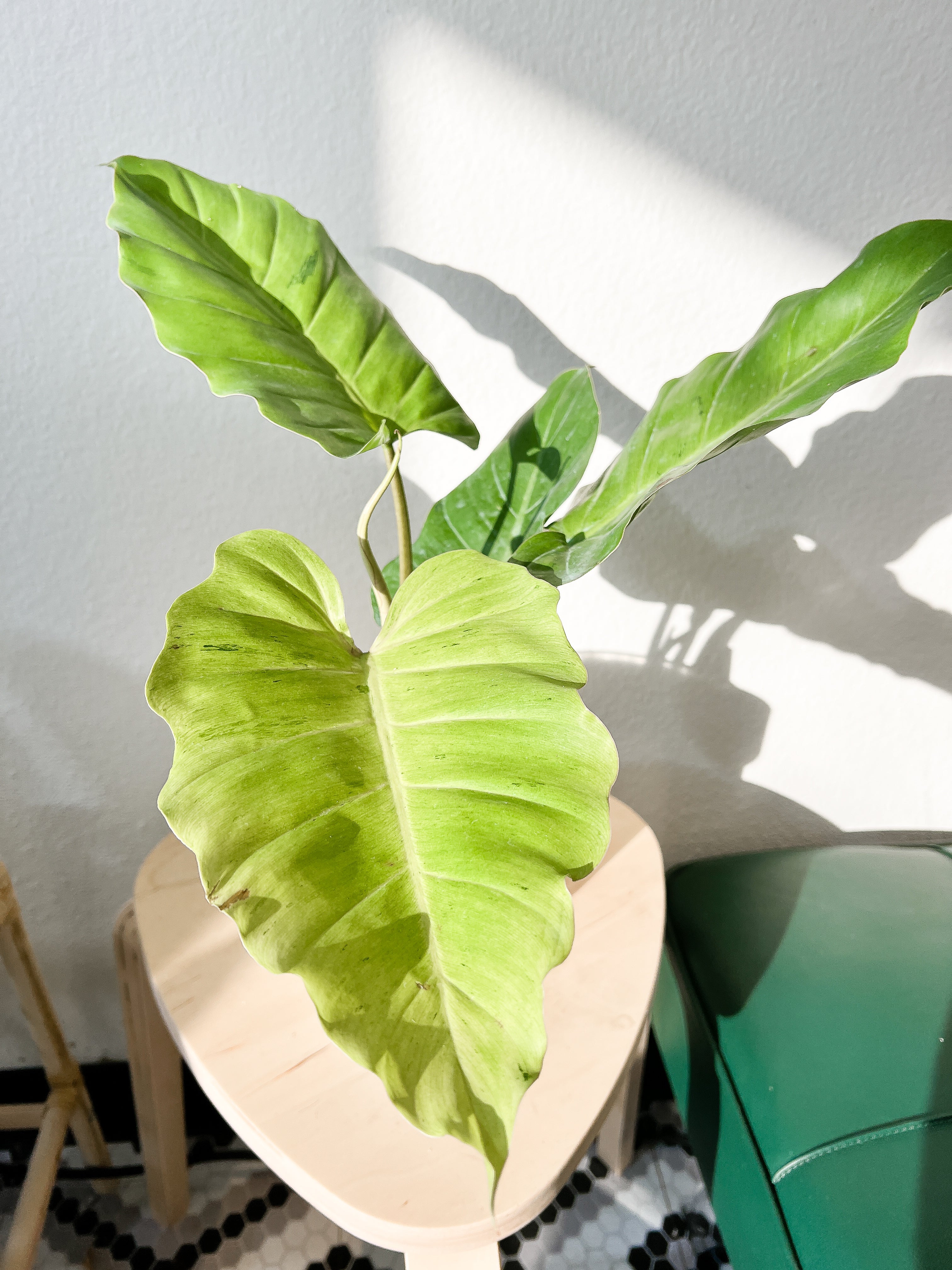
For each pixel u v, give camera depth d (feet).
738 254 2.92
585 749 1.78
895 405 3.16
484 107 2.64
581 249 2.86
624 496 2.33
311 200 2.71
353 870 1.65
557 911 1.61
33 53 2.40
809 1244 2.40
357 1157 2.07
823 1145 2.50
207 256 2.24
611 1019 2.42
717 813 4.02
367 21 2.50
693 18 2.59
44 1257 3.62
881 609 3.56
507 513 2.62
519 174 2.74
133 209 2.15
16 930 3.01
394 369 2.42
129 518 3.00
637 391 3.10
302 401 2.14
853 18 2.63
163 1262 3.61
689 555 3.35
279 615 1.96
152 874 2.87
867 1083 2.61
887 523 3.37
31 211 2.56
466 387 3.03
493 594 1.99
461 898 1.63
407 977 1.54
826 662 3.66
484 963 1.56
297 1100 2.20
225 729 1.76
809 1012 2.81
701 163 2.78
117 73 2.46
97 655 3.20
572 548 2.19
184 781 1.69
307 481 3.03
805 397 1.86
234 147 2.61
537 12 2.54
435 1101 1.41
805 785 3.99
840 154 2.82
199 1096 4.11
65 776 3.40
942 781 4.04
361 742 1.82
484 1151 1.37
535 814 1.72
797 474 3.25
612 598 3.42
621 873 2.92
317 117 2.60
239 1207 3.82
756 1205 2.59
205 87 2.52
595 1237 3.74
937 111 2.78
